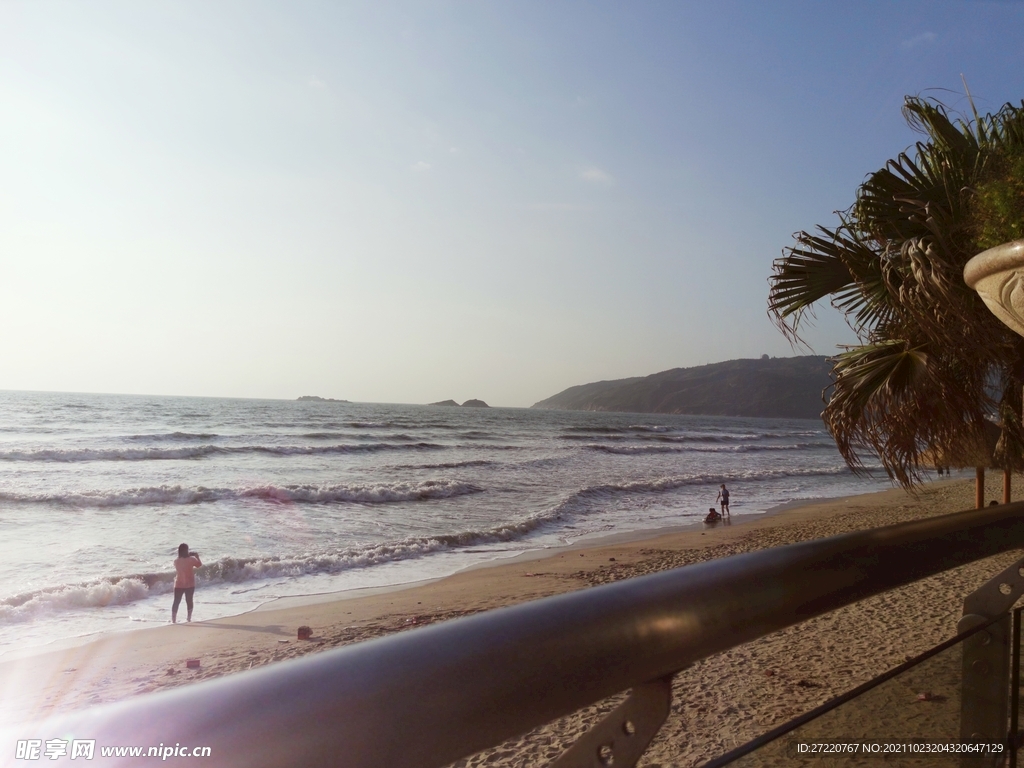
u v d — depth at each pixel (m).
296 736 0.50
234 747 0.47
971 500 26.19
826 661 5.52
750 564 1.03
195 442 50.53
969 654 1.48
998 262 1.71
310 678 0.54
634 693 0.95
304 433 62.12
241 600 13.66
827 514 25.19
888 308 3.90
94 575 15.37
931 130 3.63
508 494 29.83
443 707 0.60
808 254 3.84
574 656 0.73
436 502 27.28
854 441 3.73
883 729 1.27
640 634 0.81
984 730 1.46
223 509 24.28
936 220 3.17
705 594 0.92
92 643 10.91
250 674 0.54
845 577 1.19
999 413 3.64
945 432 3.44
